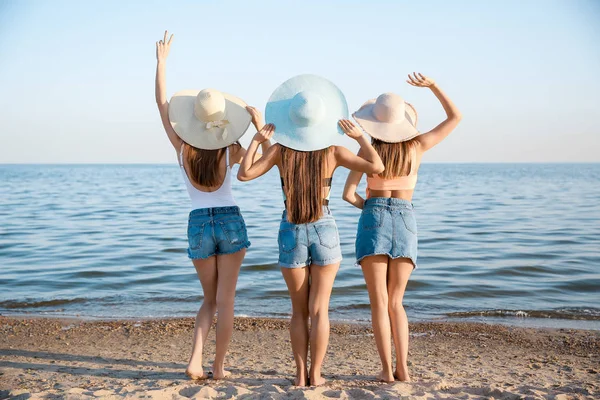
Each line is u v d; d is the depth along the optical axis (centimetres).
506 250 1272
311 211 368
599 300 820
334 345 577
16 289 889
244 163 371
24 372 441
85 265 1092
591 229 1655
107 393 346
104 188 4538
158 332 620
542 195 3519
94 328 638
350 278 966
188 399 335
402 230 383
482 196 3391
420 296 841
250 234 1542
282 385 384
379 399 336
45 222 1858
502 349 563
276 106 384
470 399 343
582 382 428
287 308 775
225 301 399
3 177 7988
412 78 384
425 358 525
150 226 1745
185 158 394
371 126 390
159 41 416
